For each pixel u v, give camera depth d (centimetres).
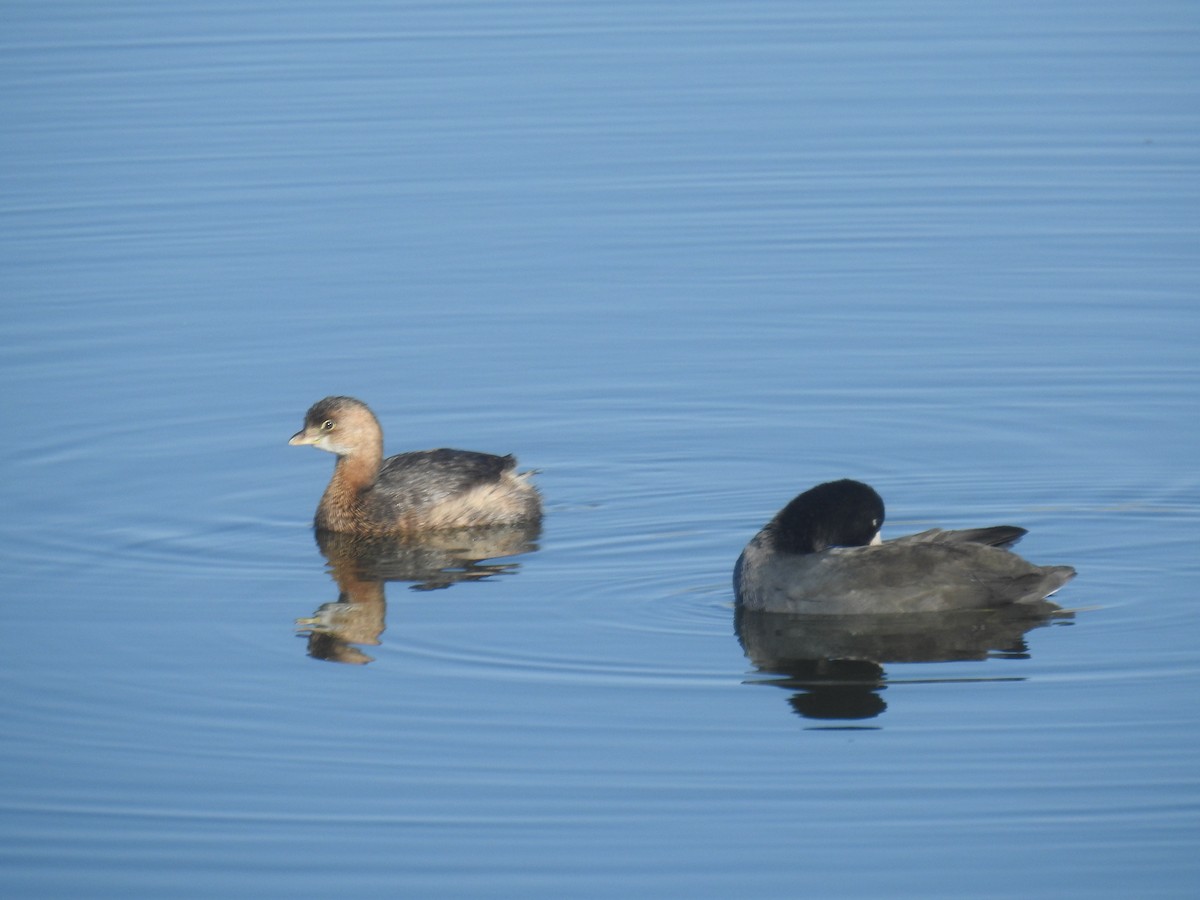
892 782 1395
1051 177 3181
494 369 2462
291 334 2584
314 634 1706
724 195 3145
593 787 1397
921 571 1694
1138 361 2398
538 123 3512
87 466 2153
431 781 1409
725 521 1991
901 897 1245
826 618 1698
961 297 2662
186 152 3372
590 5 4388
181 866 1294
